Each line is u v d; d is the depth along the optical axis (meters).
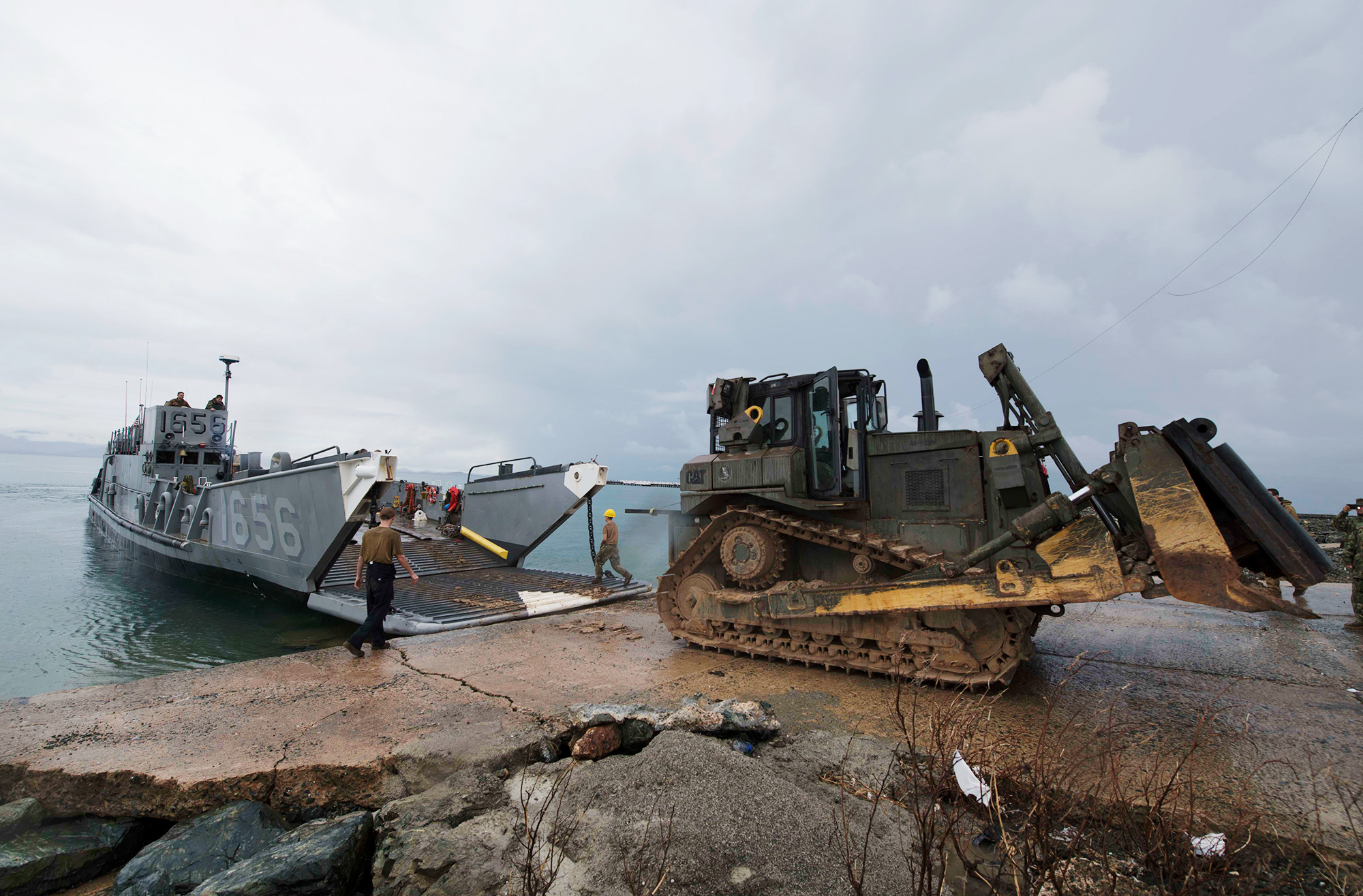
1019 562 4.48
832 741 3.72
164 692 4.75
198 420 16.38
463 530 14.91
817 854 2.46
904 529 5.71
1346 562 12.34
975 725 3.29
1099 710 4.31
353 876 2.81
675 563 6.77
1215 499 4.05
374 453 8.45
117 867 3.15
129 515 18.02
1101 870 2.44
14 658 8.07
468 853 2.58
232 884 2.54
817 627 5.58
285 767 3.42
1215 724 3.99
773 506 6.29
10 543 20.78
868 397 6.23
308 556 9.70
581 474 11.57
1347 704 4.40
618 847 2.54
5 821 3.11
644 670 5.51
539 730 3.87
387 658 5.88
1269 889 2.36
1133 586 4.05
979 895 2.27
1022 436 4.95
